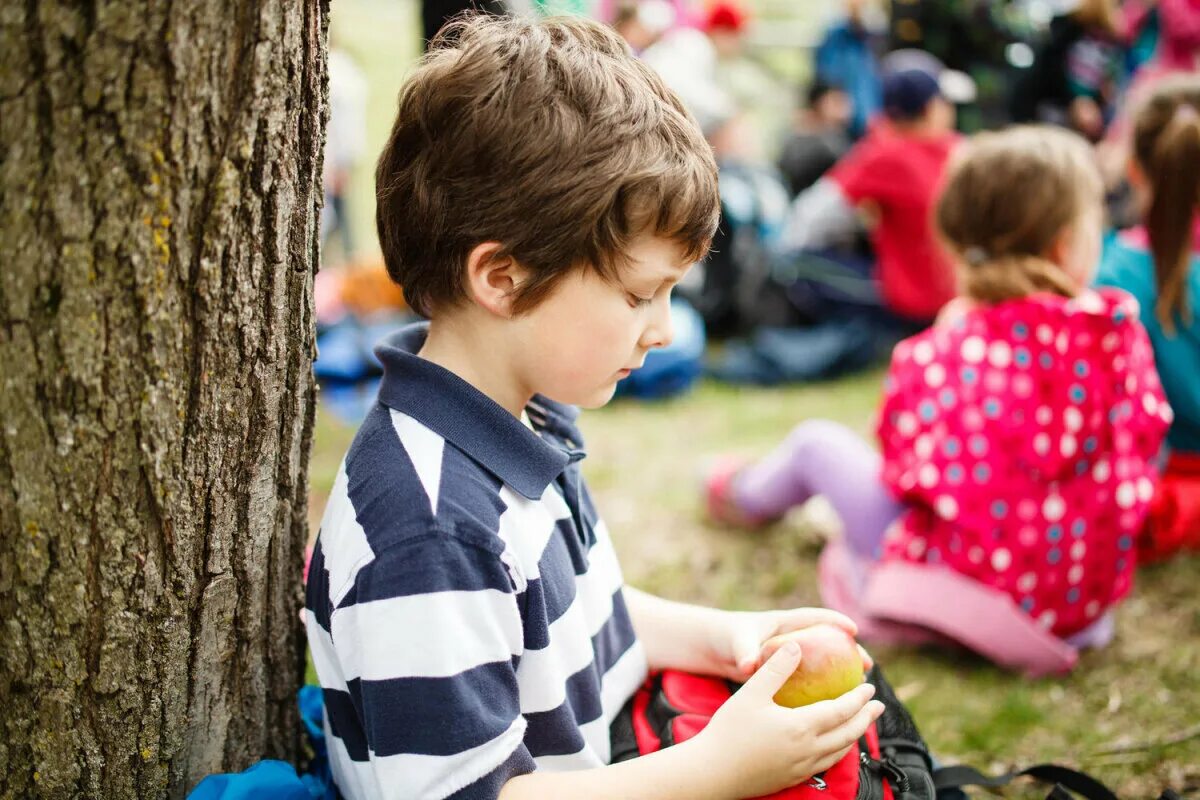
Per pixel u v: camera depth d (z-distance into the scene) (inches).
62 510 48.1
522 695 50.2
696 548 120.0
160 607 51.5
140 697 52.7
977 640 92.4
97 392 46.7
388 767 46.1
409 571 45.7
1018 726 87.2
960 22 201.9
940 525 93.8
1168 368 108.3
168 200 45.2
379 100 314.8
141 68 43.0
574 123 47.0
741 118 206.8
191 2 43.0
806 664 54.8
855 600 101.8
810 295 182.9
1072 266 95.6
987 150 94.8
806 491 110.0
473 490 47.9
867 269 183.2
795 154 212.4
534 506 51.3
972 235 94.3
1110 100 208.8
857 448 104.4
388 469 48.1
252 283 49.0
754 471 118.2
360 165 265.4
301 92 48.6
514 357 50.5
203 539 51.7
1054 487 90.2
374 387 152.4
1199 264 106.7
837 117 222.4
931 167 174.9
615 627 59.1
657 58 209.9
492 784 46.1
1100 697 91.4
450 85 48.4
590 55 49.7
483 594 46.6
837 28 226.8
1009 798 78.5
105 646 50.9
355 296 159.3
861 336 179.0
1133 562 97.3
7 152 43.0
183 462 49.5
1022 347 90.0
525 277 47.9
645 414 163.6
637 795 48.6
